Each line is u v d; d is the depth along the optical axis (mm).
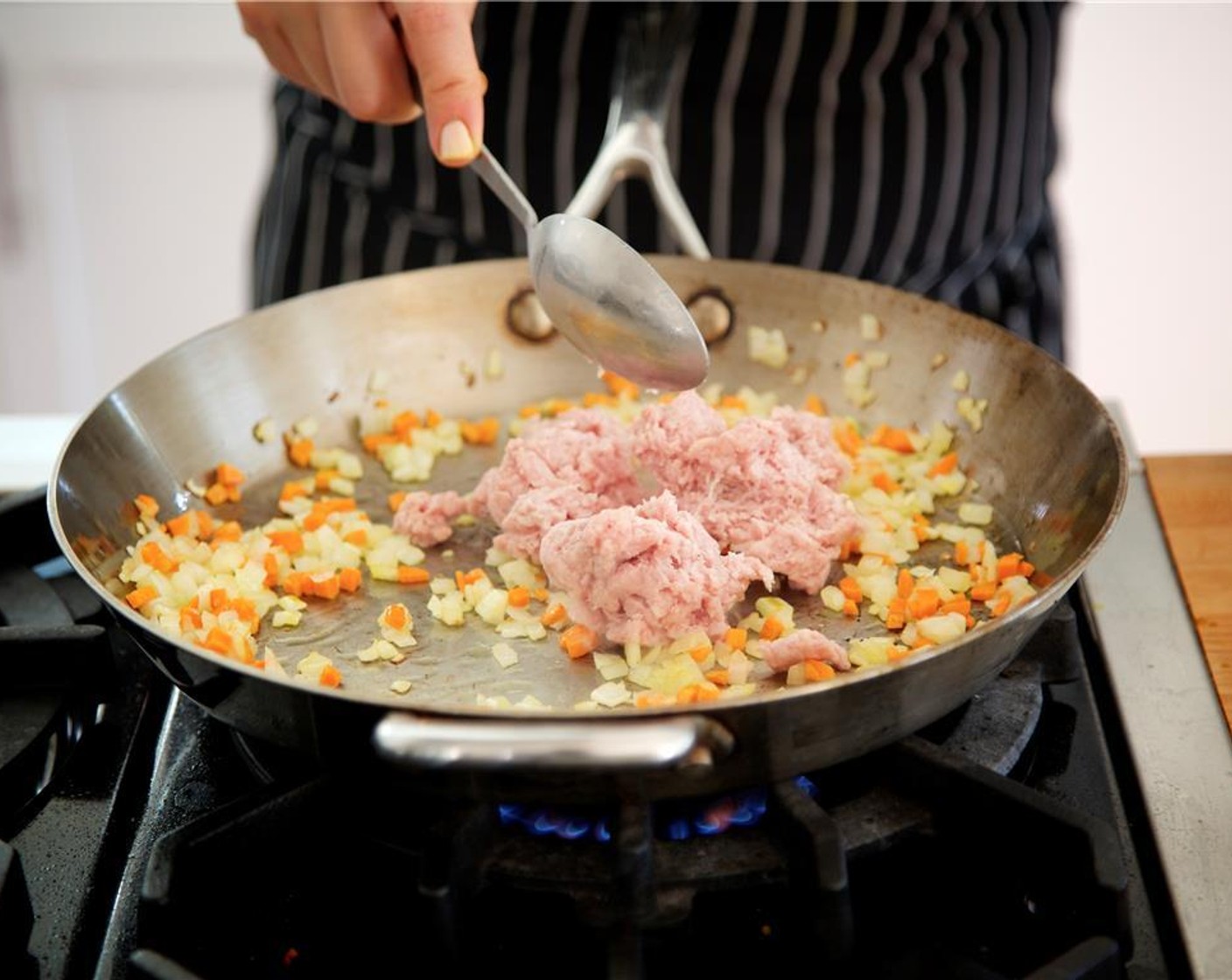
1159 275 2414
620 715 683
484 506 1146
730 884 772
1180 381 2477
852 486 1155
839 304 1258
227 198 2395
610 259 1056
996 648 800
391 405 1278
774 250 1562
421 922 758
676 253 1575
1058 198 2377
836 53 1445
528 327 1308
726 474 1061
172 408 1152
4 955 748
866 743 788
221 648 917
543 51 1474
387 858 819
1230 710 926
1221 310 2424
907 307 1228
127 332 2518
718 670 947
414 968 763
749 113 1490
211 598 1002
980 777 779
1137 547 1104
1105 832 742
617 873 721
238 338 1209
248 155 2357
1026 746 895
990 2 1468
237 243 2438
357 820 825
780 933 777
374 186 1563
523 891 775
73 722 932
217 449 1182
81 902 804
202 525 1118
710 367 1301
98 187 2379
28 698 923
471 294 1292
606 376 1305
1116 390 2492
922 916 785
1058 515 1053
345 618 1032
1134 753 893
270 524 1134
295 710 758
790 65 1452
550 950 790
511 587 1063
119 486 1077
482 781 752
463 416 1296
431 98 1030
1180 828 828
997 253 1603
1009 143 1553
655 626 953
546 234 1080
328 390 1253
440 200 1555
